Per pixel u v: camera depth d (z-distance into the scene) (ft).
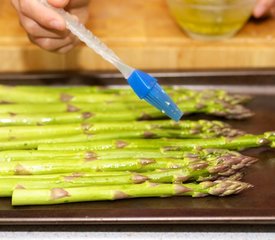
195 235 2.18
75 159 2.29
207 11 2.82
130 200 2.22
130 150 2.34
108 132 2.46
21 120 2.49
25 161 2.28
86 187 2.20
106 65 2.92
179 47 2.90
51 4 2.27
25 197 2.16
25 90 2.65
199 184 2.23
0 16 3.07
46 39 2.54
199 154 2.34
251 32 3.01
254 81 2.84
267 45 2.93
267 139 2.42
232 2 2.81
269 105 2.74
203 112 2.66
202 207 2.19
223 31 2.91
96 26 3.01
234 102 2.68
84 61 2.91
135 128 2.48
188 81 2.83
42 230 2.19
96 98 2.64
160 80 2.83
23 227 2.20
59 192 2.17
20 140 2.39
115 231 2.19
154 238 2.17
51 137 2.43
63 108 2.57
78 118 2.52
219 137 2.45
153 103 2.23
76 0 2.56
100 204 2.20
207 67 2.95
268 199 2.23
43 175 2.25
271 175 2.34
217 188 2.22
